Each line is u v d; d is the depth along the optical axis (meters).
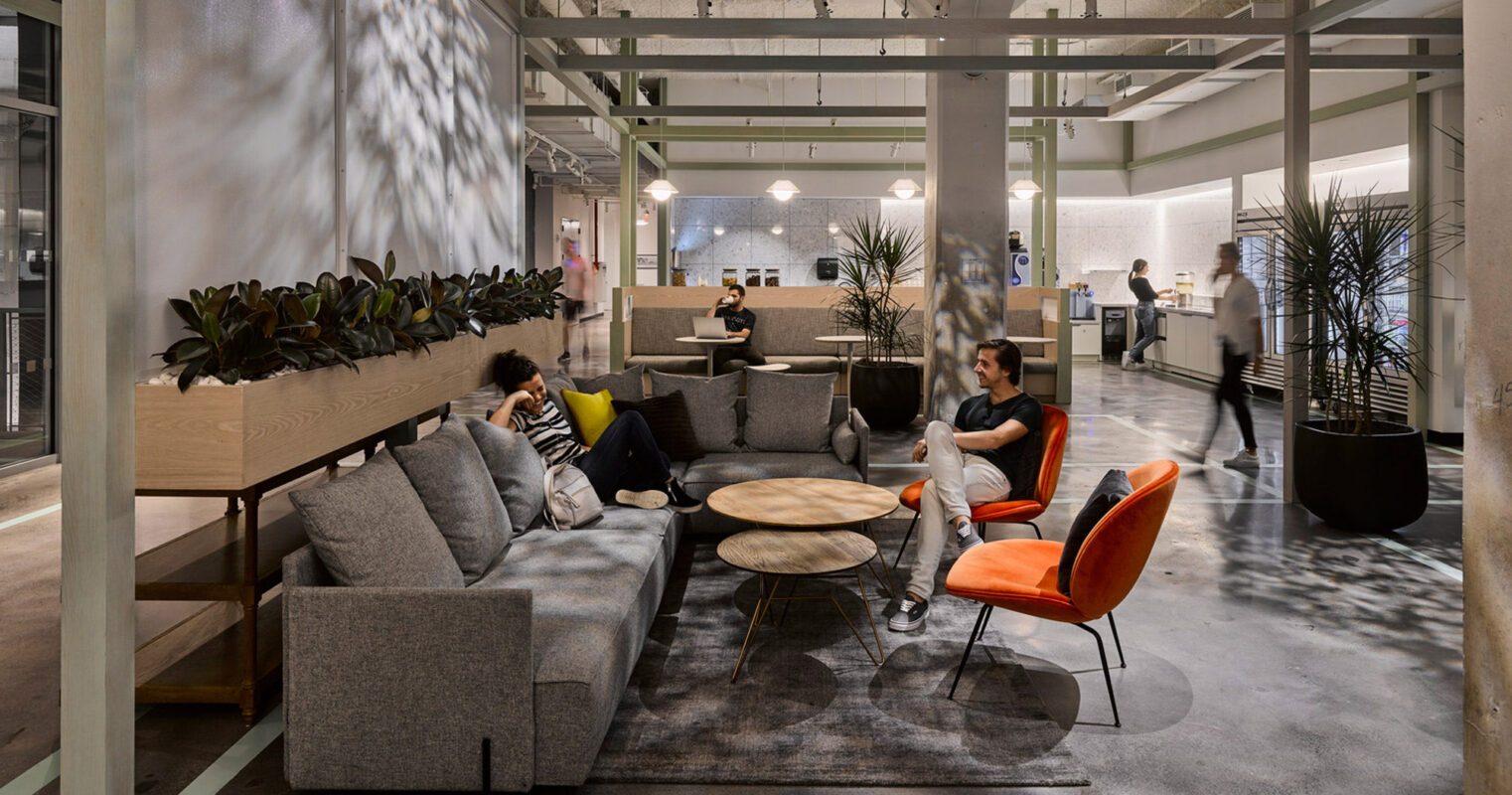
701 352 10.66
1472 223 1.82
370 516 2.70
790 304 10.68
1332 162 10.44
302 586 2.52
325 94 3.64
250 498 2.94
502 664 2.46
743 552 3.46
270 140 3.23
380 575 2.64
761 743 2.82
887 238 8.83
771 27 6.27
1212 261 14.21
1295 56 6.00
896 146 16.27
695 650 3.56
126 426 1.99
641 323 10.73
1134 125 15.74
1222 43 11.20
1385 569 4.52
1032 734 2.89
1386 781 2.62
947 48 7.72
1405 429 5.30
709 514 5.03
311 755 2.49
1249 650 3.55
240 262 3.04
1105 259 16.41
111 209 1.92
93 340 1.92
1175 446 7.81
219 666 3.20
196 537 3.60
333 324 3.10
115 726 1.98
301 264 3.45
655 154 15.37
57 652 3.47
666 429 5.28
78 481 1.94
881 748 2.79
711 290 10.74
